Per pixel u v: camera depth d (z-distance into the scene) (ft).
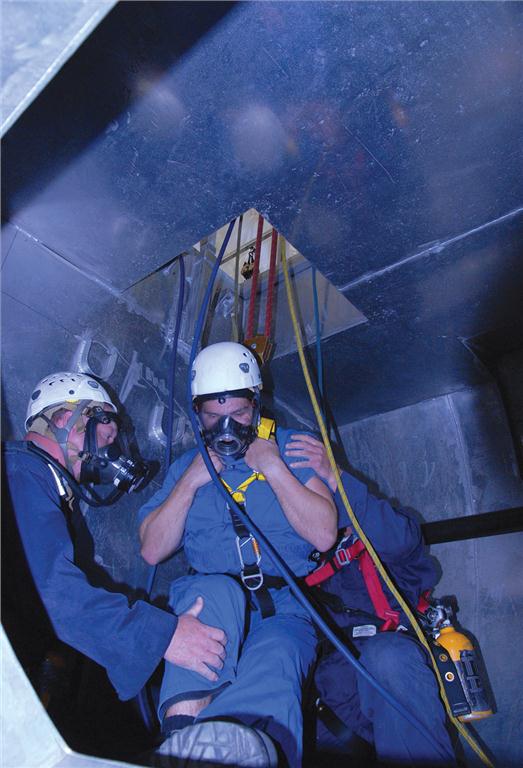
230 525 5.94
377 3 4.49
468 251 6.77
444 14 4.56
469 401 9.21
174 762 3.43
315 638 5.39
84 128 5.38
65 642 4.67
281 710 4.33
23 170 5.74
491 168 5.78
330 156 5.69
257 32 4.69
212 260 9.06
